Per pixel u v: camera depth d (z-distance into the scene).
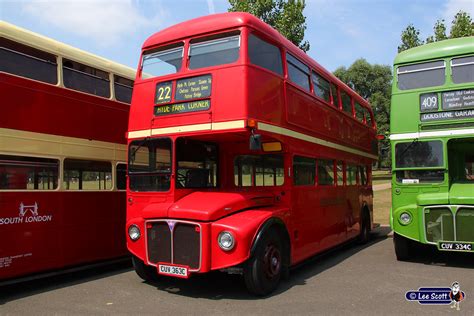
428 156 8.90
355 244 12.63
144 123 7.61
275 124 7.32
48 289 7.38
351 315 5.56
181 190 7.22
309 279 7.73
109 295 6.86
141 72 7.91
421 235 8.46
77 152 8.45
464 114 8.71
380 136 15.08
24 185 7.41
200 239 6.31
